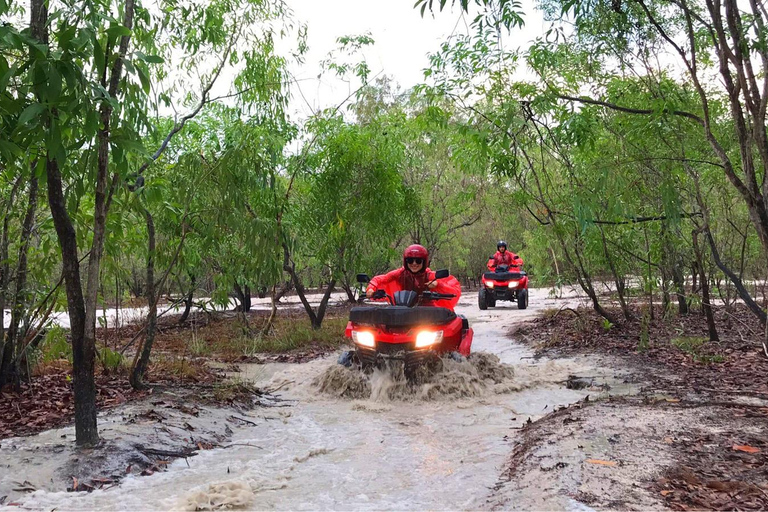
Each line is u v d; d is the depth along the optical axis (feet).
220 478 14.25
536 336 38.81
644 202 32.76
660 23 21.72
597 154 29.19
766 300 39.73
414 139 52.54
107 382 23.93
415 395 22.49
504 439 16.97
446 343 24.58
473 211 76.23
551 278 45.88
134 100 17.16
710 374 24.16
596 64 24.22
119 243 24.14
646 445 13.96
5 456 14.89
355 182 44.24
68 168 15.44
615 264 39.06
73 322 15.62
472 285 115.44
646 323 32.22
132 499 12.80
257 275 24.81
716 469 12.26
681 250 35.73
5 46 10.88
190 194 22.38
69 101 11.54
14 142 11.72
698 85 19.02
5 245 21.15
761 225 18.72
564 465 12.97
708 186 32.42
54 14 12.71
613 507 10.75
